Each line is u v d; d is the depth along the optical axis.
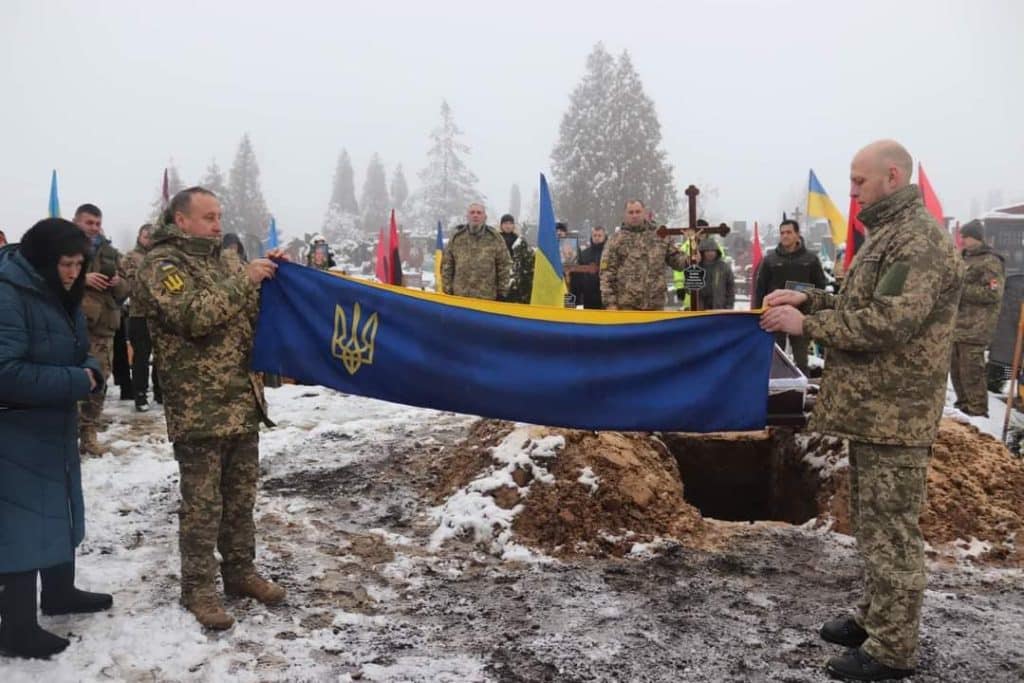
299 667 3.49
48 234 3.47
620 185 58.00
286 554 4.82
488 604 4.20
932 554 4.84
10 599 3.45
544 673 3.48
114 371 9.97
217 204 3.81
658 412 4.05
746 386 3.95
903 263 3.30
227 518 4.06
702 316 4.00
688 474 6.85
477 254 9.30
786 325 3.61
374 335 4.21
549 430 5.75
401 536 5.14
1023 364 9.67
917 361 3.35
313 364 4.14
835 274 11.13
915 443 3.34
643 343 4.08
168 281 3.57
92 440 7.12
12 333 3.35
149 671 3.41
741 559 4.81
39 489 3.47
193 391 3.71
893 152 3.44
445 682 3.38
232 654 3.59
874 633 3.46
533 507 5.13
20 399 3.38
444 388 4.21
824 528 5.28
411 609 4.12
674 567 4.68
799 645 3.77
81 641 3.63
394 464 6.73
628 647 3.73
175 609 3.91
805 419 5.35
